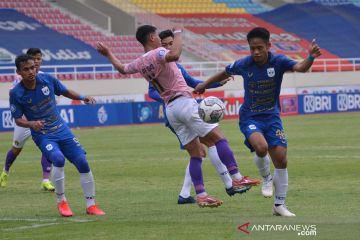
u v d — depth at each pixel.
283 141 20.22
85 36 92.19
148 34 21.56
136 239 17.36
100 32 93.62
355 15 111.94
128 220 20.31
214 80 21.22
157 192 26.98
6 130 66.31
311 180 29.08
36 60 27.59
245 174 32.12
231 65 20.66
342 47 105.56
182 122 21.22
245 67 20.20
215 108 20.64
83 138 56.06
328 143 46.56
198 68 89.06
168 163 37.41
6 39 87.06
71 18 94.56
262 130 20.31
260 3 112.69
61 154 21.53
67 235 18.19
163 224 19.39
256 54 19.62
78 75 81.75
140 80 79.19
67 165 38.31
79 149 22.02
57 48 88.19
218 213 21.31
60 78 81.31
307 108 83.81
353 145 44.88
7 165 30.34
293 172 31.92
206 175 32.06
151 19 97.25
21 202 25.42
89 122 69.25
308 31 107.75
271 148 20.28
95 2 96.56
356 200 23.34
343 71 92.25
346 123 65.75
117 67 21.41
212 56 93.88
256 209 21.97
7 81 77.12
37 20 92.44
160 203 24.03
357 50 105.62
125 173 33.53
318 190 26.03
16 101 21.73
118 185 29.41
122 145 49.31
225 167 21.41
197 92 21.91
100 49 21.62
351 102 87.94
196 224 19.19
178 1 106.25
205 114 20.62
